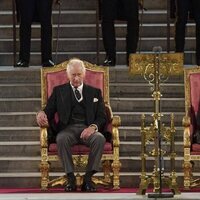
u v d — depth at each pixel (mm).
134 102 30734
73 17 36594
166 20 36531
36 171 28641
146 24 36344
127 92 31234
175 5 32625
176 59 25703
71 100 27281
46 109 27172
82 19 36594
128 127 29922
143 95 31234
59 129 27156
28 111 30812
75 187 26516
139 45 35094
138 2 32625
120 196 25453
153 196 25109
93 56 35156
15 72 31906
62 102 27188
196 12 32312
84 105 27312
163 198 25031
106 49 32625
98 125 26953
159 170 25344
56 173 28344
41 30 32375
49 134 27031
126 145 29078
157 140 25656
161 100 30703
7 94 31375
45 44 32375
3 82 31891
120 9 32531
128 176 27797
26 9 32375
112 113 29172
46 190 26828
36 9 32469
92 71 28266
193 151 26656
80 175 26938
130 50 32531
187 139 26594
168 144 28875
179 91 31156
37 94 31391
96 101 27375
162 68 25766
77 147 26641
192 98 27844
